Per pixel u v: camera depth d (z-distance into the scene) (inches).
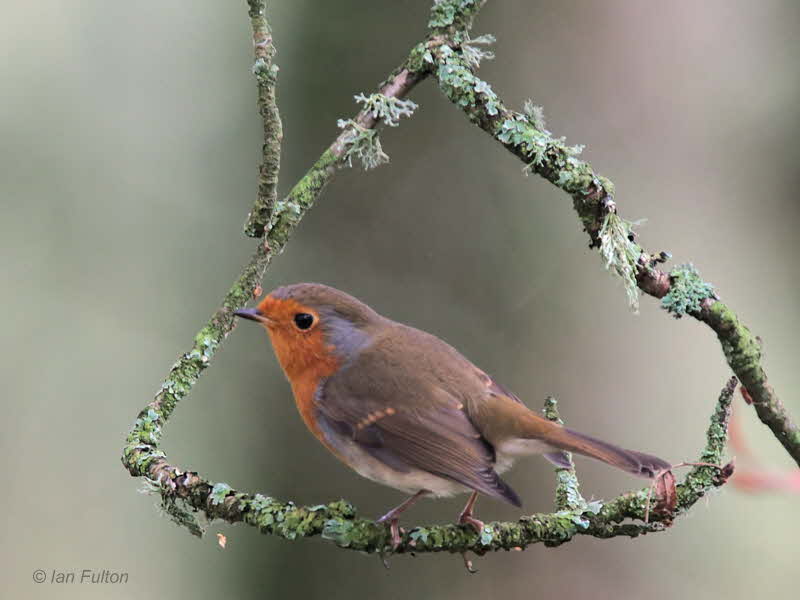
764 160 442.6
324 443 261.0
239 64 483.8
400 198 437.7
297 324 259.0
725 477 205.8
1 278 471.5
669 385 423.5
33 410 468.8
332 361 258.2
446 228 434.3
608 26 444.5
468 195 436.1
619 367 425.4
